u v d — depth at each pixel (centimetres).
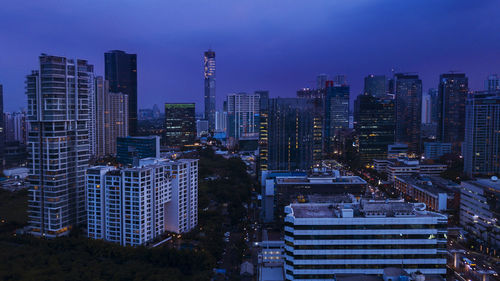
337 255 18100
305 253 18100
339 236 18025
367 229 17988
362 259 18088
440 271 18075
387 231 17988
